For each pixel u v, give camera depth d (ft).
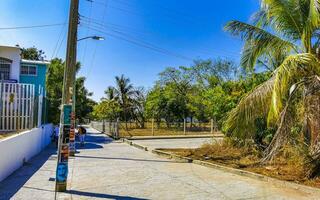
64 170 27.04
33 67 88.69
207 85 144.46
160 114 128.06
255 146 44.27
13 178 31.73
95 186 29.09
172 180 31.99
